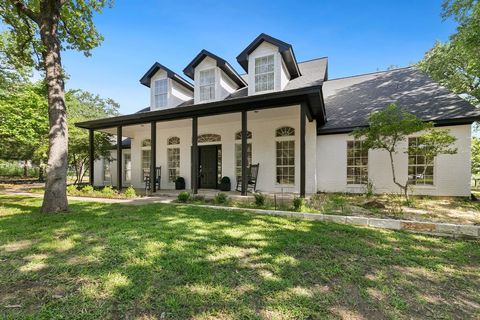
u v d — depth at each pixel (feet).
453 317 5.90
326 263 8.76
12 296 6.45
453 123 23.36
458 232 12.32
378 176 27.04
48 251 9.52
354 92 34.32
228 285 7.07
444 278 7.91
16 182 51.42
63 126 17.84
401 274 8.07
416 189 25.25
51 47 17.38
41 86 37.29
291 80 31.42
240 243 10.58
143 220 14.53
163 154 36.58
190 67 31.55
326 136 29.63
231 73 31.42
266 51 27.89
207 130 32.96
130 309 5.92
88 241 10.65
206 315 5.71
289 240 11.05
